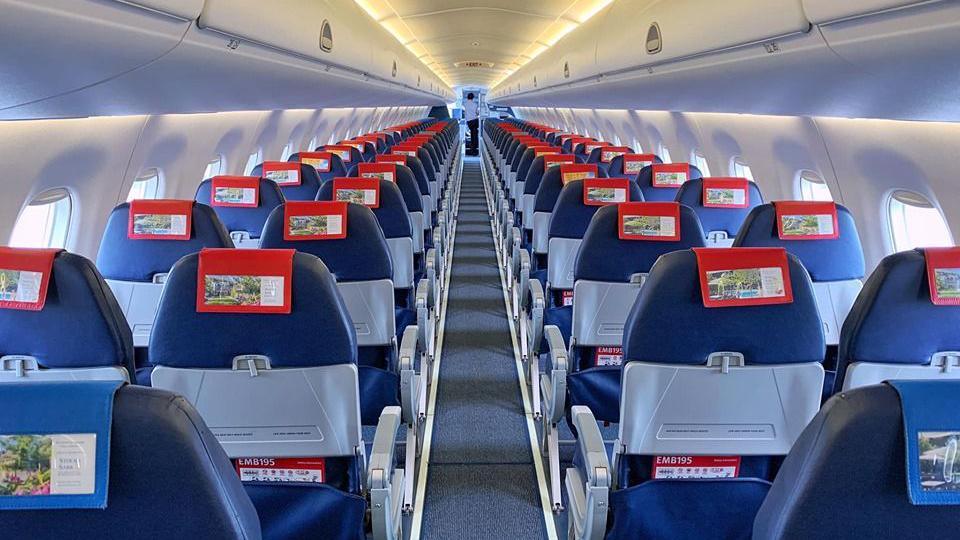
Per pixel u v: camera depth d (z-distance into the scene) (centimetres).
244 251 181
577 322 313
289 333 185
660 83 534
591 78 780
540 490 324
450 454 358
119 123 431
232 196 393
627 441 205
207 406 194
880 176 424
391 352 331
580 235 404
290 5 411
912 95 268
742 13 323
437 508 309
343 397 195
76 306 177
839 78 289
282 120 810
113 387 94
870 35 230
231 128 636
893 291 181
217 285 180
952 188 360
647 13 515
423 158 755
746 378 192
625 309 307
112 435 93
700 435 203
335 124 1281
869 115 339
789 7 270
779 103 392
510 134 1297
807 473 102
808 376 192
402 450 355
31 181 368
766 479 214
